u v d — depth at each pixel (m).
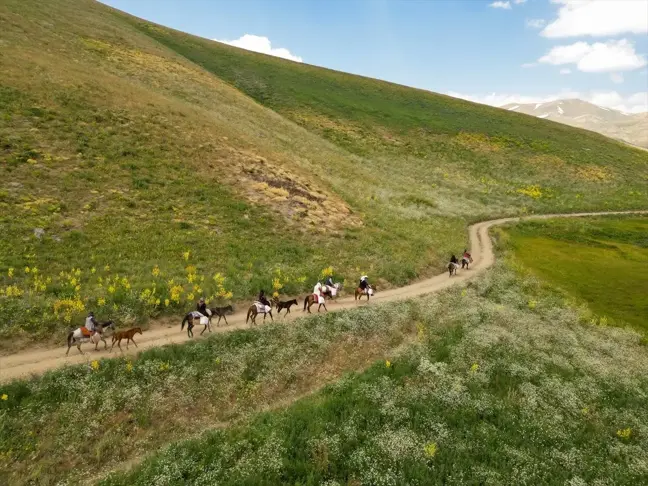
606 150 103.88
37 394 14.63
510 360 19.50
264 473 11.89
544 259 41.03
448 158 83.94
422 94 123.50
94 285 21.92
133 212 30.47
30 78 41.41
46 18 66.25
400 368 18.30
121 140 38.72
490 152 89.69
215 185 38.00
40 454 12.80
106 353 17.81
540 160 89.44
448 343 20.92
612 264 40.47
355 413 14.85
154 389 15.96
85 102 41.78
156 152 39.19
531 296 29.64
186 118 48.75
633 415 16.20
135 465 12.52
